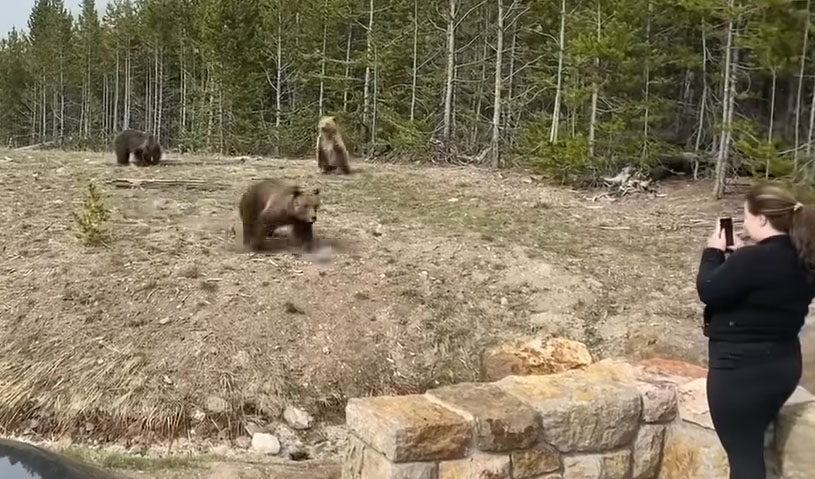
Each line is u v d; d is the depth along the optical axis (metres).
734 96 14.23
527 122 24.05
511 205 12.98
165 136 56.03
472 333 8.17
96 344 7.34
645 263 9.94
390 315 8.18
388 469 4.11
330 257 9.23
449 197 13.38
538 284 9.02
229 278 8.43
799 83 15.38
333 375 7.42
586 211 12.94
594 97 16.31
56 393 6.88
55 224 9.94
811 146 13.62
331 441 6.88
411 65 30.11
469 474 4.23
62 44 63.12
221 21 35.03
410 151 21.67
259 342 7.55
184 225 10.28
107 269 8.45
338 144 15.52
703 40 16.66
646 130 16.16
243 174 14.96
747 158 14.78
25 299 7.88
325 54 31.92
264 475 6.02
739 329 3.87
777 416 4.18
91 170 14.88
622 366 5.17
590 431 4.55
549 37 23.73
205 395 6.97
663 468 4.84
